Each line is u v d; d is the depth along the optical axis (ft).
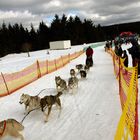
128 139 15.48
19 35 261.03
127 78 24.06
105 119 21.61
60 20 298.35
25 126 21.66
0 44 229.45
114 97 28.73
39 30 285.64
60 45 192.13
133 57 33.27
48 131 20.21
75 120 22.15
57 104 24.67
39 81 43.60
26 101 24.47
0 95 33.35
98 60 78.23
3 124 17.11
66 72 52.54
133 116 16.15
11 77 38.63
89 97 29.78
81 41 287.89
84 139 17.99
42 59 104.32
